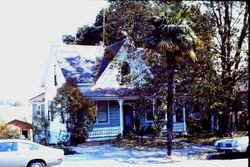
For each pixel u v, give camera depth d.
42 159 17.36
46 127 29.05
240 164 18.16
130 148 25.95
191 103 28.06
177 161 20.39
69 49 35.31
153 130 30.92
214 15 25.73
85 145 28.16
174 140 29.88
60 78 33.28
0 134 26.09
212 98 26.94
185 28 20.19
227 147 20.78
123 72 32.06
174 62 21.38
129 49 28.48
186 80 26.48
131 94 29.64
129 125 33.81
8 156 16.95
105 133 31.27
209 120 35.47
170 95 21.75
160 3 9.56
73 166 19.38
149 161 20.56
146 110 28.14
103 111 32.81
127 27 25.97
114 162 20.41
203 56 25.58
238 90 27.17
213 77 26.61
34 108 43.19
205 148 25.14
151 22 20.83
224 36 26.98
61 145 26.81
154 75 26.83
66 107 26.95
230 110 28.22
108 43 37.53
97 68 34.16
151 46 20.80
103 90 31.98
